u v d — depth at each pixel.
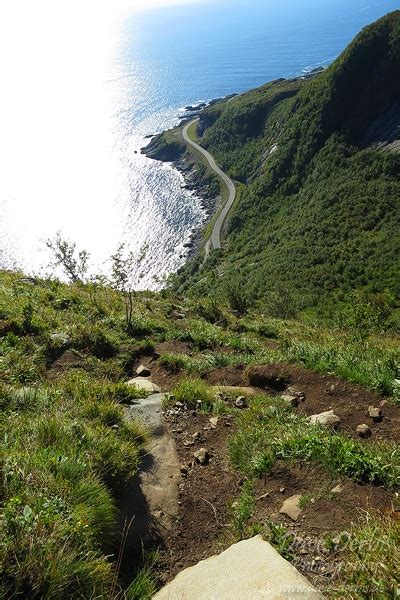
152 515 4.59
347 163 116.69
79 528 3.37
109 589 3.32
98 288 15.62
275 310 33.91
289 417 6.23
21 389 6.43
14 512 3.16
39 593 2.86
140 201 146.62
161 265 109.88
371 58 126.38
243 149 169.62
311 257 78.38
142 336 10.95
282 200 127.31
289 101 160.25
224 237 119.50
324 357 8.12
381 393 6.75
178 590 3.55
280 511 4.39
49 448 4.43
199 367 8.99
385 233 80.06
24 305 10.34
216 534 4.46
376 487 4.46
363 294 61.06
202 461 5.52
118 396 6.80
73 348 9.20
